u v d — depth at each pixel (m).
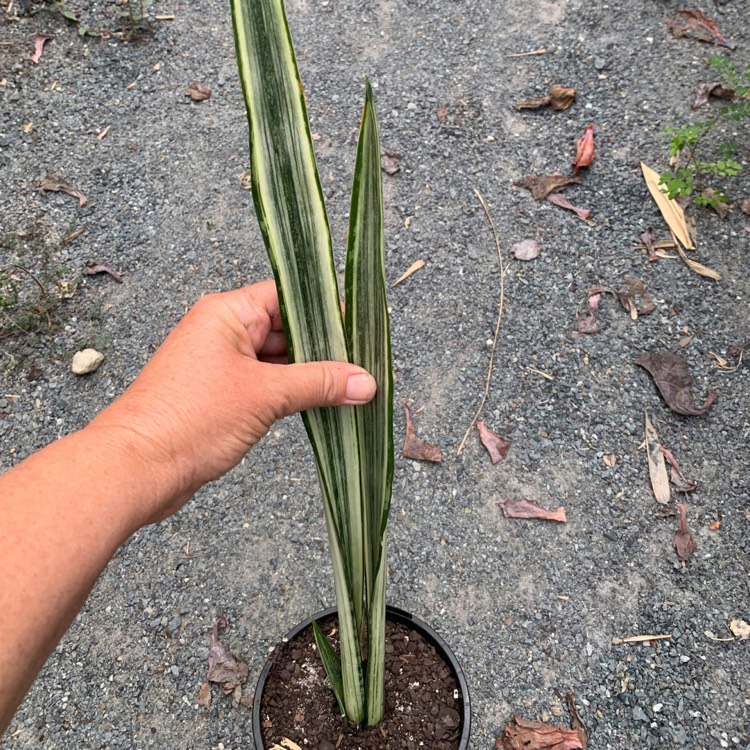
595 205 1.03
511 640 0.72
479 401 0.87
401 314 0.94
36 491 0.35
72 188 1.08
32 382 0.90
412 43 1.23
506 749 0.66
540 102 1.13
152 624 0.74
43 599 0.34
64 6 1.28
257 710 0.62
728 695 0.69
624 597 0.74
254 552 0.78
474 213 1.03
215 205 1.06
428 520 0.79
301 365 0.41
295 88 0.36
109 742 0.68
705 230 0.99
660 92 1.14
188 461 0.42
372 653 0.53
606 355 0.90
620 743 0.67
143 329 0.95
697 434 0.84
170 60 1.23
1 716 0.33
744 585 0.74
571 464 0.83
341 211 1.03
